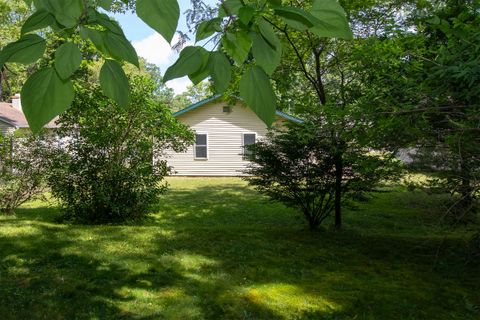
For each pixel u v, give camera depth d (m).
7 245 6.04
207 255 5.95
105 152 8.27
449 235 7.07
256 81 0.80
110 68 0.76
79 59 0.72
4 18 11.23
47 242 6.27
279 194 7.95
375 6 6.62
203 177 18.80
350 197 7.86
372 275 5.30
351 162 6.03
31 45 0.70
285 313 4.11
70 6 0.72
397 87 3.76
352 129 4.36
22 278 4.79
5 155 8.62
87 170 8.07
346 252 6.35
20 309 4.02
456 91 3.47
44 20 0.73
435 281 5.07
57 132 8.22
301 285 4.87
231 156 19.09
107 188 8.07
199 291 4.59
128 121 8.14
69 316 3.93
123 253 5.89
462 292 4.71
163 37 0.64
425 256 6.10
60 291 4.45
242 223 9.11
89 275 4.96
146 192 8.41
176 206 11.14
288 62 7.97
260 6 0.79
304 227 8.30
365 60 4.38
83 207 8.05
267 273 5.27
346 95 6.01
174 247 6.28
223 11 0.83
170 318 3.93
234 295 4.50
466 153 3.84
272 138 7.88
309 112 6.20
